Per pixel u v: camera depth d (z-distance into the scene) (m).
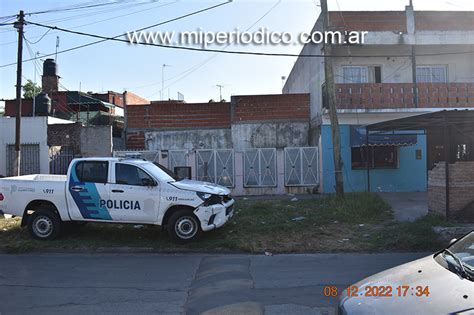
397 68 17.14
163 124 18.27
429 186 10.25
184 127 18.23
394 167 16.42
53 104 24.09
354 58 17.00
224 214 8.29
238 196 15.73
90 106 27.36
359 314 2.75
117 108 29.95
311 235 8.54
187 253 7.64
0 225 9.65
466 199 9.19
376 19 15.94
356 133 15.20
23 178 9.17
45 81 24.72
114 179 8.20
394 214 10.53
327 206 11.20
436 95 15.70
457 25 16.11
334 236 8.50
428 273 3.21
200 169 16.20
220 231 8.84
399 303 2.74
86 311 4.55
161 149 18.17
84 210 8.20
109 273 6.20
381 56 16.89
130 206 8.07
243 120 17.80
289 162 16.20
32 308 4.66
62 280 5.82
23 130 17.84
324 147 16.05
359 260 6.90
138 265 6.71
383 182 16.34
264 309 4.54
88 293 5.20
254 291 5.21
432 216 9.37
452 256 3.49
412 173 16.38
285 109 17.83
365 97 15.64
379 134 14.76
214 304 4.73
